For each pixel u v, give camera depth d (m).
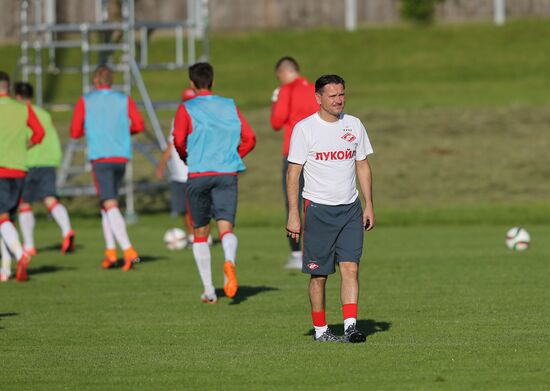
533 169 83.75
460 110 100.75
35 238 65.56
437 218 71.00
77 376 27.61
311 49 125.94
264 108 104.81
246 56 124.38
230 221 39.38
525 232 54.75
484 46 126.19
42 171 54.47
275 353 30.09
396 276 45.94
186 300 40.72
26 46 78.25
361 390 25.59
